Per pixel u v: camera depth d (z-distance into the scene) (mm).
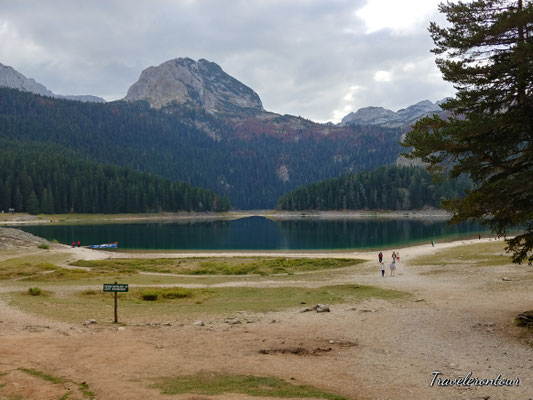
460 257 56875
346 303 27672
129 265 58938
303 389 10750
